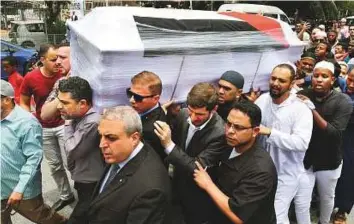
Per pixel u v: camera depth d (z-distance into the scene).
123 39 2.34
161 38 2.48
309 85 3.93
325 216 3.55
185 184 2.44
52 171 3.82
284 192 2.89
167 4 17.70
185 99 2.75
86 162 2.60
